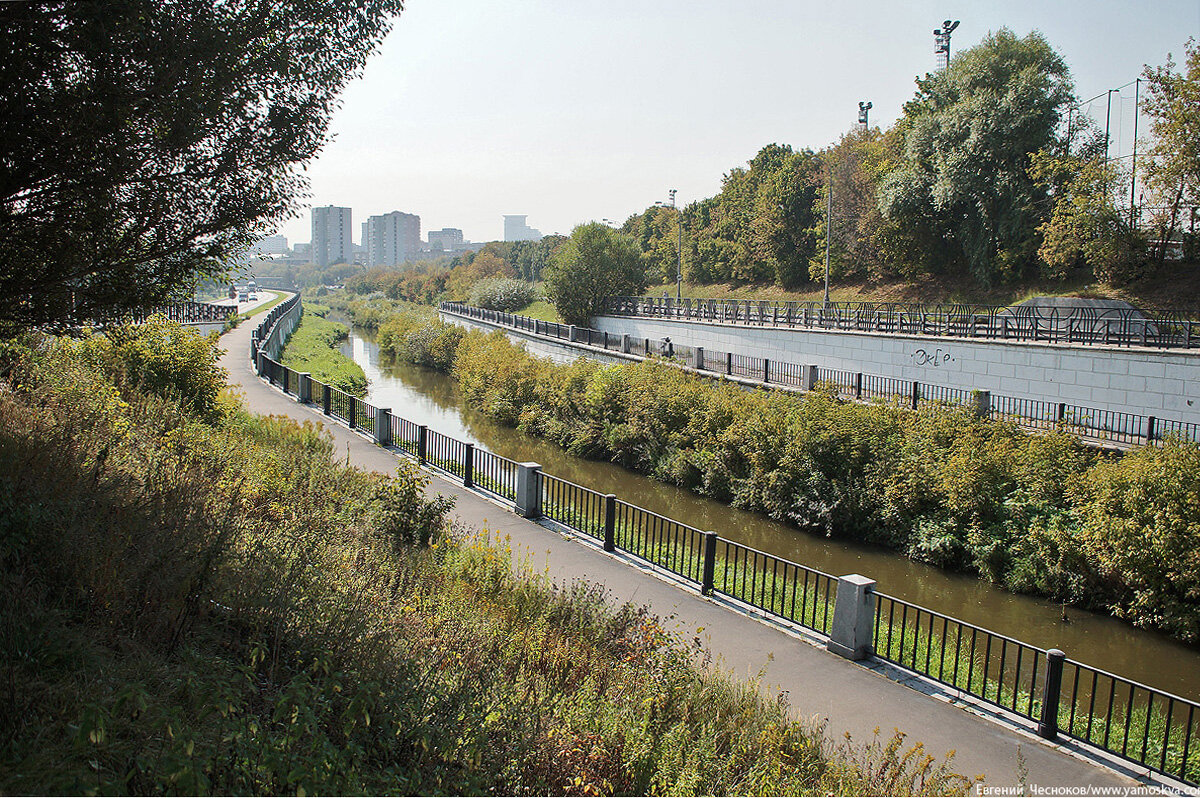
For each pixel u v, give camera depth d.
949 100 41.78
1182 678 11.27
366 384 40.00
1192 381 17.80
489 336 44.09
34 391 8.66
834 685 7.81
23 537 4.94
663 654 6.88
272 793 3.44
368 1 6.82
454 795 4.18
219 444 10.97
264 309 73.94
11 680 3.52
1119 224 32.12
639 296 53.53
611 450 25.17
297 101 6.71
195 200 6.48
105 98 5.31
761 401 21.19
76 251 6.00
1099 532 13.35
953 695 7.70
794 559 16.31
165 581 4.98
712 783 5.00
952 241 43.78
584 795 4.62
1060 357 20.67
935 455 16.97
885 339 26.33
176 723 3.24
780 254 56.84
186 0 5.74
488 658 6.00
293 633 5.29
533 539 12.08
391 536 9.59
